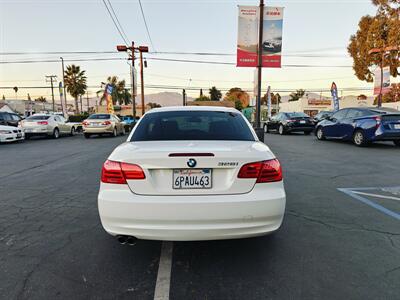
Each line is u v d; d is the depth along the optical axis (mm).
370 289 2254
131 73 28219
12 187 5438
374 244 3020
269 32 10266
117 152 2574
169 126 3223
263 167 2449
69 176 6379
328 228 3428
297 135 16719
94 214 3969
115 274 2494
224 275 2477
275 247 2969
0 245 3043
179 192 2357
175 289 2281
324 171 6531
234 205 2322
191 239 2342
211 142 2777
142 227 2320
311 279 2398
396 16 23641
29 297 2178
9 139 13602
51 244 3061
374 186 5285
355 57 28391
